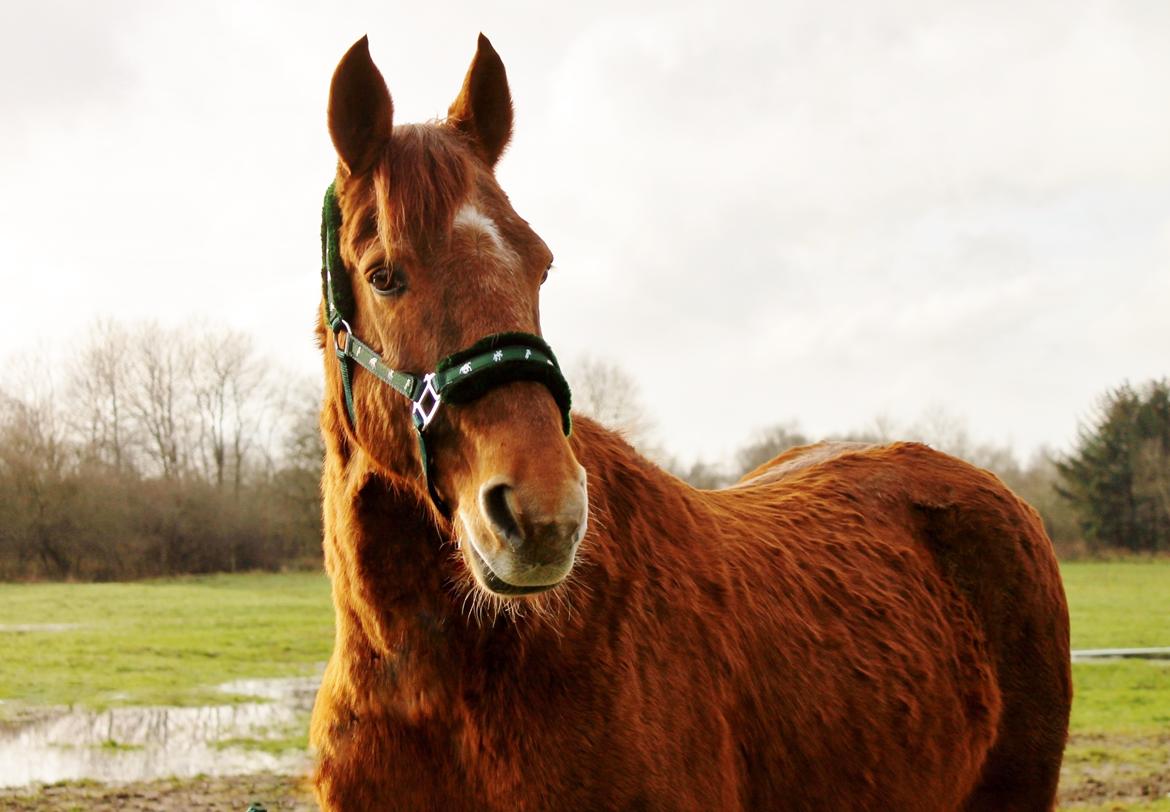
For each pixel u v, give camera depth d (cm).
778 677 289
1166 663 1447
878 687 309
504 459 208
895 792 307
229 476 4938
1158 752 901
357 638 259
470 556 218
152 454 4859
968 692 345
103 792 723
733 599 289
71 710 1030
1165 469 4750
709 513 318
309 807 685
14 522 3700
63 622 1933
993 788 370
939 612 350
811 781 289
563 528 203
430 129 250
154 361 4878
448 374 219
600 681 245
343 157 247
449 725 246
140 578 3794
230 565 3975
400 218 231
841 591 326
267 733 920
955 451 6600
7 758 825
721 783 262
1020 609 372
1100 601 2508
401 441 238
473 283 226
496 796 240
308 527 4066
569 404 228
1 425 4003
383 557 253
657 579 272
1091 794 757
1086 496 4931
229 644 1565
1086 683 1267
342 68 244
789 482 391
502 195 249
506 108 277
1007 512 385
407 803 248
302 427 4088
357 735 256
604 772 239
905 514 378
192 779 759
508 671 242
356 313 256
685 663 264
